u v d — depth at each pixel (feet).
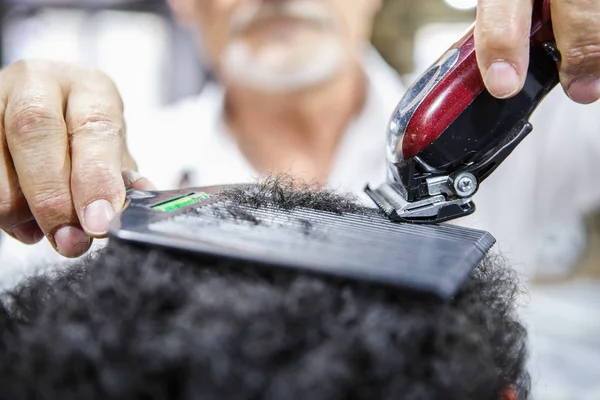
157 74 4.53
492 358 0.76
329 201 1.11
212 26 2.81
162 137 3.22
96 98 1.25
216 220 0.90
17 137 1.14
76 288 0.77
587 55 1.02
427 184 1.06
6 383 0.64
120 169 1.14
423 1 3.53
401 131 1.03
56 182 1.12
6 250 2.43
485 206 2.98
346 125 3.02
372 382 0.59
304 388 0.57
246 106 2.92
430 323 0.63
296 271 0.69
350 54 2.82
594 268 3.45
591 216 3.50
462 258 0.80
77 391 0.61
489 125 1.03
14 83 1.24
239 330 0.60
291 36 2.65
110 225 0.83
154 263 0.72
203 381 0.57
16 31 4.18
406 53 3.69
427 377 0.61
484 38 1.00
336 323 0.61
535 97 1.06
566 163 2.99
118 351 0.60
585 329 2.64
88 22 4.31
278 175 1.36
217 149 3.07
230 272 0.72
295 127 2.98
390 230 0.96
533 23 1.05
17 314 0.79
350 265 0.69
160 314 0.64
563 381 2.22
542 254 3.48
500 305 0.90
